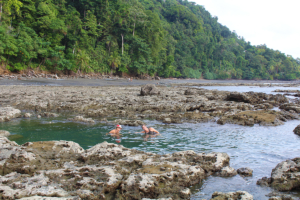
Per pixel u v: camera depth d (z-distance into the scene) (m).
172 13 143.00
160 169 4.98
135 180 4.43
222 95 21.91
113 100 18.19
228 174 5.41
